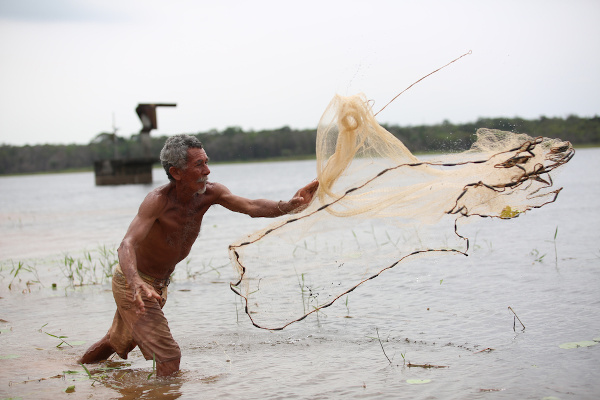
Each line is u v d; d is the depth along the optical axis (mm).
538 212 12992
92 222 17375
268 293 6730
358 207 4684
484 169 4625
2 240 13773
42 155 113688
